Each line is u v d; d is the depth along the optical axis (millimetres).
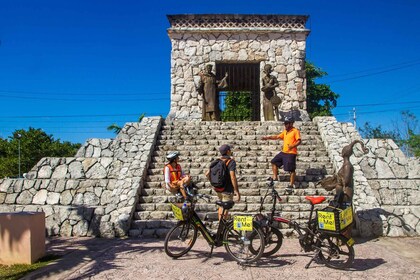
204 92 14078
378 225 7852
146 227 7996
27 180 10234
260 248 5605
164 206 8594
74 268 5590
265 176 9633
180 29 16078
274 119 14445
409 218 8102
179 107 15938
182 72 16125
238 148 11203
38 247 6098
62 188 10109
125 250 6652
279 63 16156
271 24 16297
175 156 7027
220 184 6426
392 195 9625
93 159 10742
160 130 12391
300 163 10203
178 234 6293
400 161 10352
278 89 16031
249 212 8469
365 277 5098
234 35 16266
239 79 18500
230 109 25625
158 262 5871
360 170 9531
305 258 6051
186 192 6531
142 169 9641
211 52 16188
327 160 10484
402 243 7230
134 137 11555
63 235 8023
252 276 5152
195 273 5305
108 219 8047
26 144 33688
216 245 6039
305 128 12391
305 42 16297
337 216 5406
